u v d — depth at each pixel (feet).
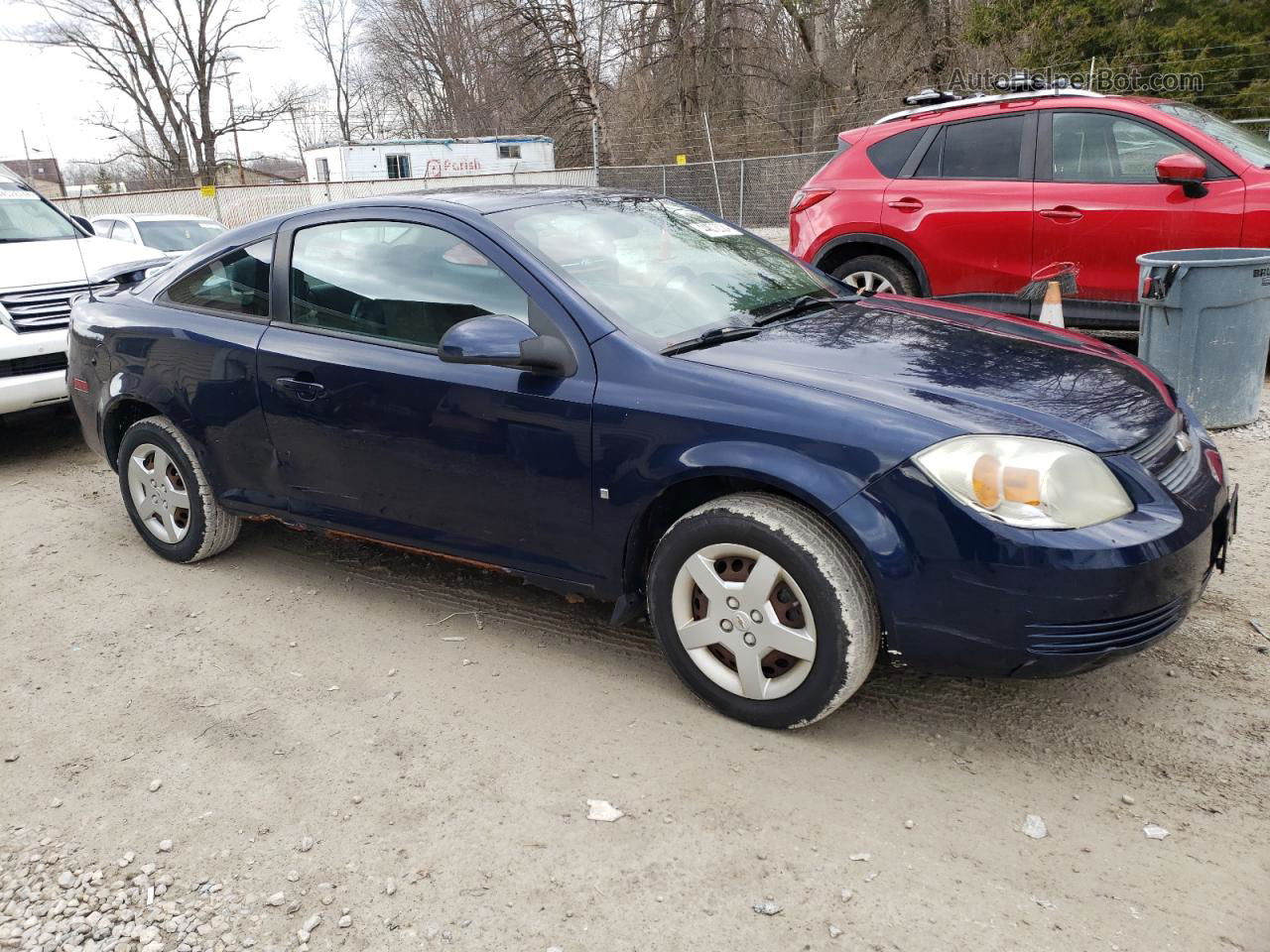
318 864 8.36
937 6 92.02
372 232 12.24
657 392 9.87
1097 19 71.77
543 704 10.65
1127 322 21.33
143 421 14.44
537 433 10.53
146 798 9.37
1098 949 7.09
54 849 8.72
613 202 13.07
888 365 10.05
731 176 75.00
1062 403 9.43
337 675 11.50
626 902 7.75
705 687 10.16
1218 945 7.07
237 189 75.66
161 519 14.96
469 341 10.15
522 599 13.25
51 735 10.57
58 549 15.94
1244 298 17.98
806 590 9.14
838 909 7.58
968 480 8.52
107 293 15.93
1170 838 8.20
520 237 11.24
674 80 107.45
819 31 103.30
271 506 13.42
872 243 24.16
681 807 8.84
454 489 11.38
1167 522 8.67
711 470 9.43
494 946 7.40
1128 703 10.19
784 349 10.41
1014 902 7.57
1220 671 10.66
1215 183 20.01
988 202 22.35
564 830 8.61
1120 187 20.95
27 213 24.85
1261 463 16.96
